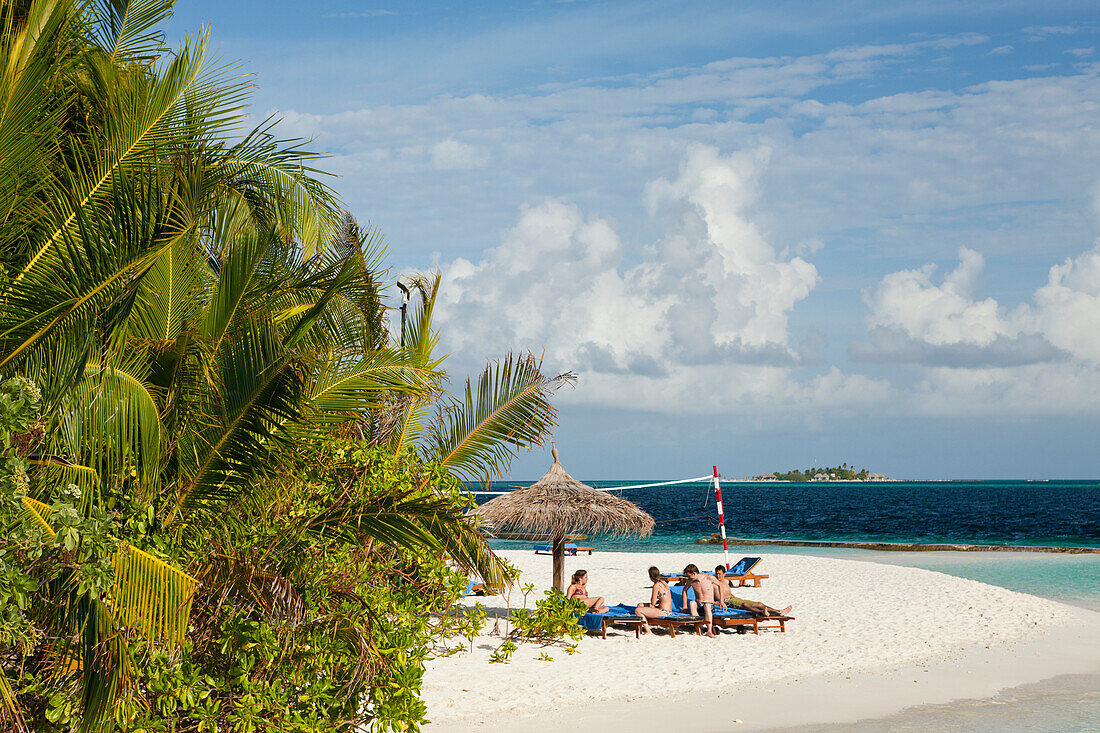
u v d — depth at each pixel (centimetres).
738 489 17688
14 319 493
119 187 550
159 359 548
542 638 1189
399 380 680
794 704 892
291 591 588
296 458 623
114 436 502
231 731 607
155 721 547
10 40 520
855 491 14950
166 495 567
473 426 885
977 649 1199
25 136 530
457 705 860
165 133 630
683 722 819
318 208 910
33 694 538
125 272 485
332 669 627
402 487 708
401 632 670
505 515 1300
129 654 496
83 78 690
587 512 1291
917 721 836
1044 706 896
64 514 418
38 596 486
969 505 8162
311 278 637
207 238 732
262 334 557
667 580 1795
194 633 595
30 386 415
